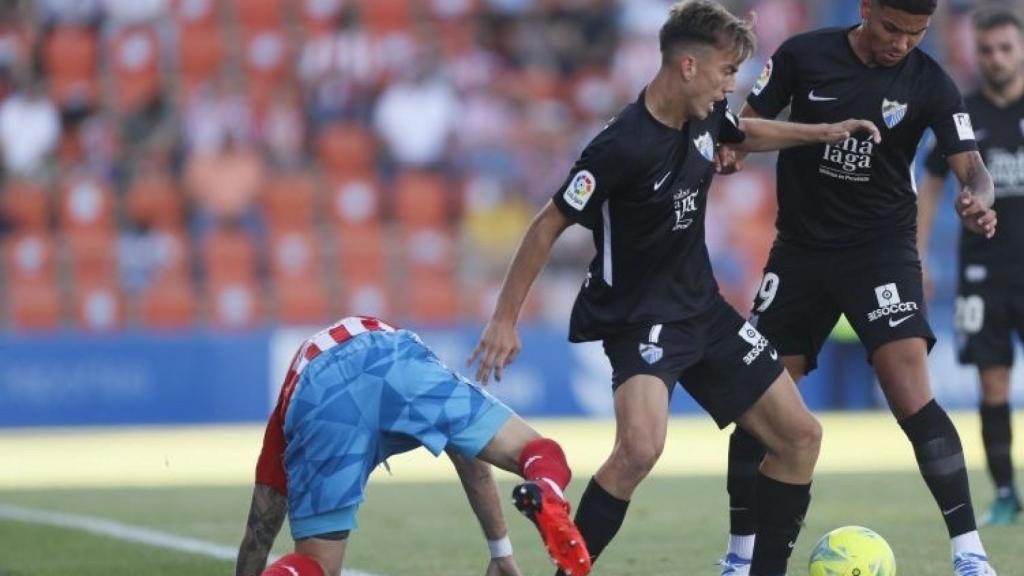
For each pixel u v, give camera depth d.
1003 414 31.75
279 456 19.36
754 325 23.88
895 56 22.09
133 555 28.41
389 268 69.38
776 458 21.06
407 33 75.81
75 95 72.69
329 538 18.14
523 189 72.56
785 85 23.27
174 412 62.00
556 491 17.25
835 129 21.62
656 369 20.05
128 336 62.09
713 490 38.66
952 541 22.25
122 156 70.75
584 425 61.72
